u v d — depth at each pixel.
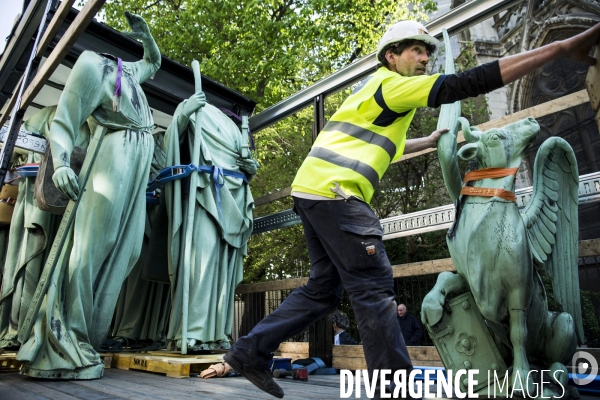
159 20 12.22
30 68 2.84
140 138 3.93
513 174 2.16
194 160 4.50
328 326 4.27
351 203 1.64
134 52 4.99
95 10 2.12
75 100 3.51
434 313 2.20
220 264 4.61
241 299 6.58
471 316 2.21
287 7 13.19
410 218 4.21
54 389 2.76
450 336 2.22
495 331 2.17
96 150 3.56
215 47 12.01
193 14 11.55
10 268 4.39
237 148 4.98
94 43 4.73
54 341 3.25
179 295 4.28
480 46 21.56
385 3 11.89
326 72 12.52
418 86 1.62
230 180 4.76
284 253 10.84
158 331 5.25
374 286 1.57
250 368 1.72
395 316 1.54
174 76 5.62
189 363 3.46
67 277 3.48
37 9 3.08
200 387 2.80
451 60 2.69
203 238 4.44
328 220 1.65
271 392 1.74
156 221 4.89
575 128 16.97
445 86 1.56
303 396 2.36
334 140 1.76
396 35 1.87
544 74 18.39
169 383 3.03
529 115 3.68
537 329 2.18
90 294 3.49
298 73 12.47
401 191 9.84
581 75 17.30
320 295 1.80
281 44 11.48
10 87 4.11
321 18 11.92
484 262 2.07
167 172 4.53
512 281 2.02
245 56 11.21
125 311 5.40
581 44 1.51
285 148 11.89
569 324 2.15
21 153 5.10
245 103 6.21
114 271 3.71
